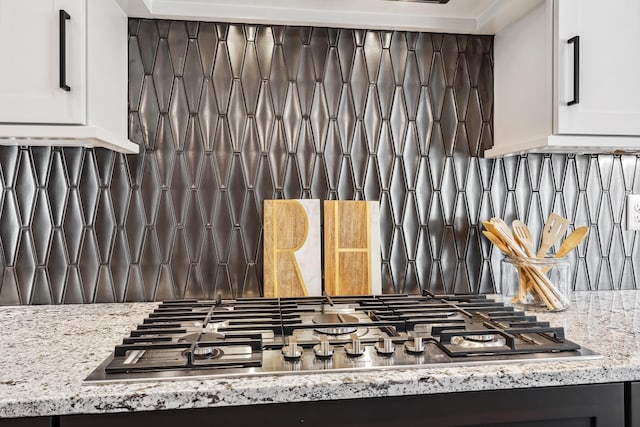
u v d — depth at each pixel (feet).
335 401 2.98
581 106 4.37
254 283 5.32
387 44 5.51
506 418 3.11
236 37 5.29
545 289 4.70
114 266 5.13
